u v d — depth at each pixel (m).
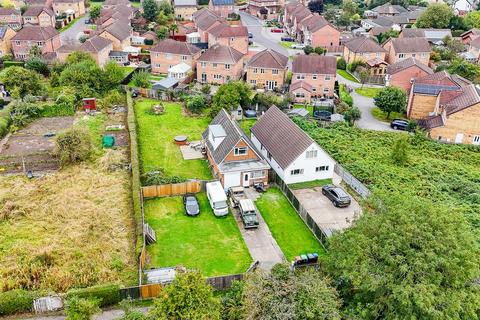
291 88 85.38
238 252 43.34
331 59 88.81
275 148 57.94
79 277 38.44
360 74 98.69
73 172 56.41
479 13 143.75
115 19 120.81
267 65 89.94
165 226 46.88
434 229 32.25
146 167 58.28
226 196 50.44
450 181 58.81
